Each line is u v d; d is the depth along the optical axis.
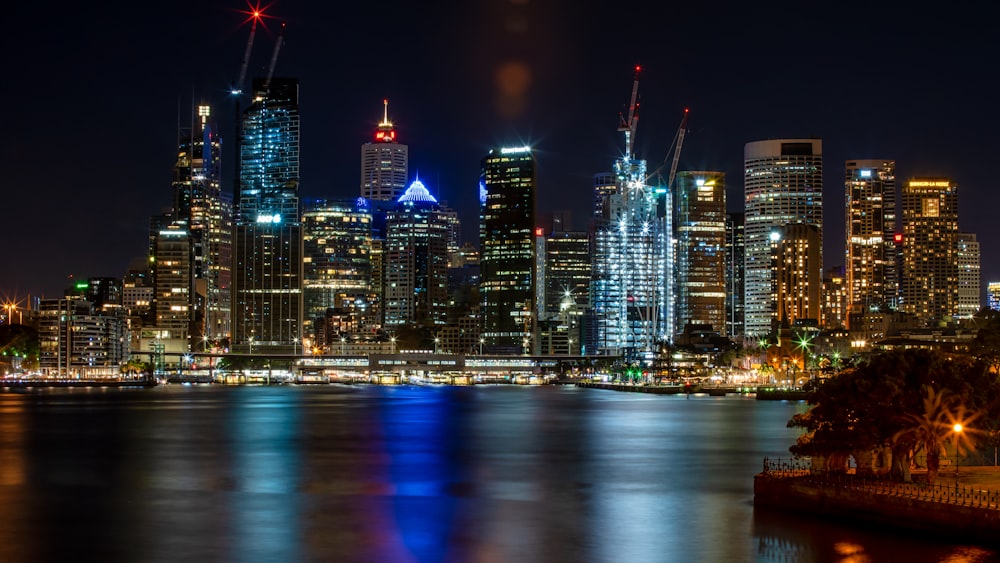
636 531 118.62
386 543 113.56
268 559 106.75
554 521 125.12
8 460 190.62
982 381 117.69
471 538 115.81
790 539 107.00
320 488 153.25
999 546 98.00
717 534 113.75
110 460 190.75
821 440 118.00
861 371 117.06
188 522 125.31
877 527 108.31
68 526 122.94
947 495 104.56
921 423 111.94
